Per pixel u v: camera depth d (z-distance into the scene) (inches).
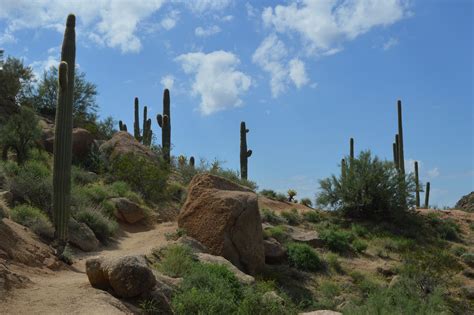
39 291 359.6
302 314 445.7
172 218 917.2
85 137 1084.5
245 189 769.6
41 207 655.8
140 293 373.7
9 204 621.6
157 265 528.7
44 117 1368.1
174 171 1242.0
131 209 806.5
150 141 1400.1
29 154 920.9
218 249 663.1
